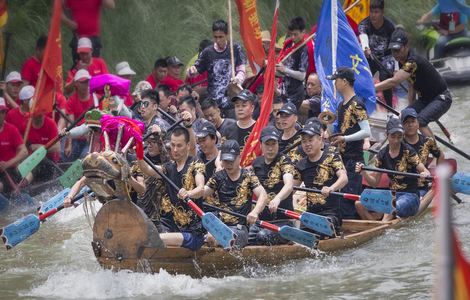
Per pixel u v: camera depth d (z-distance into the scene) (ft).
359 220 115.14
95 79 109.19
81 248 115.44
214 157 108.47
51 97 145.18
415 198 117.70
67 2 169.07
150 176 100.22
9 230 100.94
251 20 159.53
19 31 187.62
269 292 92.63
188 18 209.26
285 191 102.42
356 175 117.29
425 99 143.33
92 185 92.07
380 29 168.45
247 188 101.55
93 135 98.27
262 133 106.01
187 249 97.19
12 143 142.10
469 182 118.52
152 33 203.51
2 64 170.91
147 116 122.21
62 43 191.83
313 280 96.99
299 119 157.79
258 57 160.35
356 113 116.88
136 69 198.70
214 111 123.65
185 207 99.76
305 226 103.65
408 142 123.34
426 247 108.58
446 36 243.19
